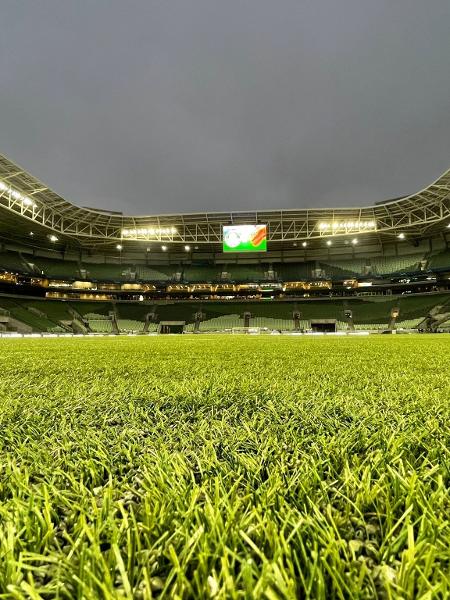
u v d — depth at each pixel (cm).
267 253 5244
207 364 289
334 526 42
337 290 4681
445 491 53
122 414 111
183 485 56
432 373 217
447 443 78
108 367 267
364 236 4547
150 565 37
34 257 4553
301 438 83
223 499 50
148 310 4741
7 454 73
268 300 4838
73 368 261
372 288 4550
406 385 165
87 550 37
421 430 86
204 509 47
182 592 31
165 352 489
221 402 128
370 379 187
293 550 37
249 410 117
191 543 38
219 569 36
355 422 96
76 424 101
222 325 4434
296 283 4691
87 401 132
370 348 594
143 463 68
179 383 174
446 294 4144
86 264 4931
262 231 4153
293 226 4431
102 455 71
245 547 39
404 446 75
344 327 4159
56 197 3456
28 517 47
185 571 35
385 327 3984
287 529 43
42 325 3819
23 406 125
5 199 3219
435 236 4500
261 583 30
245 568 32
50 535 44
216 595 30
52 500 54
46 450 78
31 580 34
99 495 56
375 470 63
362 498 52
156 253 5294
